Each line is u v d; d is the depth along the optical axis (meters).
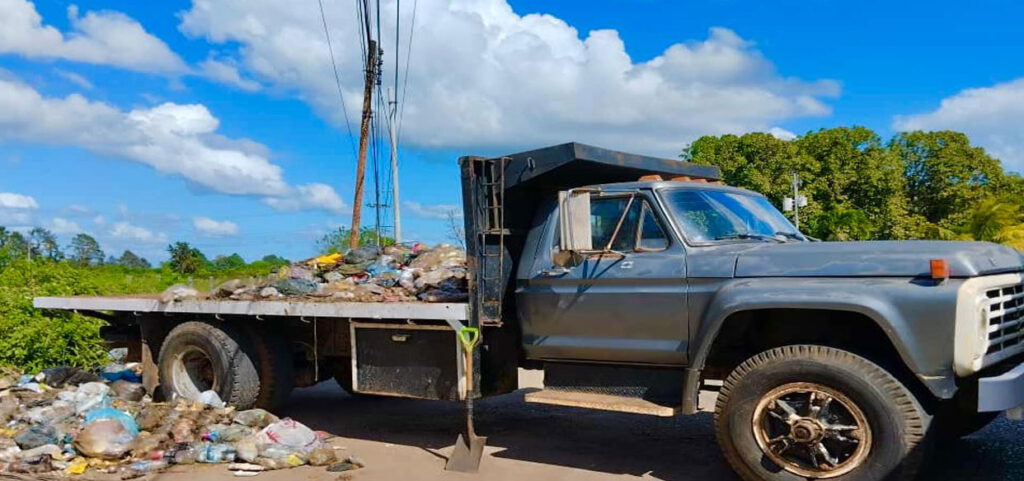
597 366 5.75
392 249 8.34
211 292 7.90
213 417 6.72
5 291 10.00
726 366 5.61
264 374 7.34
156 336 8.15
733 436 4.91
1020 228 28.22
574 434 6.96
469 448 5.90
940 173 44.53
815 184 37.81
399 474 5.75
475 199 5.90
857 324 4.95
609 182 6.57
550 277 5.82
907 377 4.59
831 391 4.58
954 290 4.38
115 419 6.26
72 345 9.74
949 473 5.33
